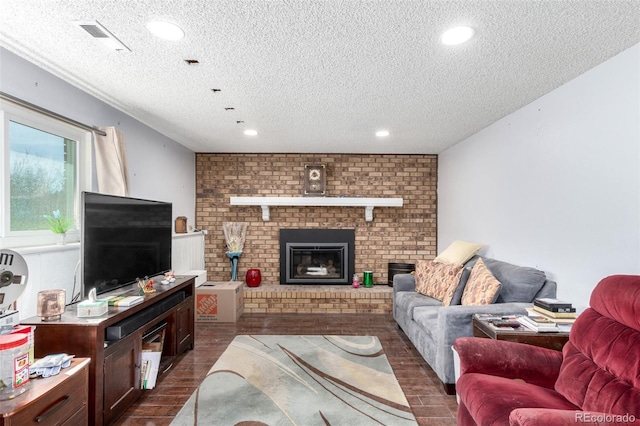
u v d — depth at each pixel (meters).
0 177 1.86
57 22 1.60
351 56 1.95
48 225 2.20
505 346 1.73
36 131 2.13
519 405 1.36
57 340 1.74
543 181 2.57
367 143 4.21
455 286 2.89
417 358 2.91
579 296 2.21
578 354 1.57
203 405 2.15
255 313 4.34
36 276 2.00
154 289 2.54
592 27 1.64
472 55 1.93
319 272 4.88
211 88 2.45
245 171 4.83
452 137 3.87
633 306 1.37
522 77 2.24
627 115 1.86
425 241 4.83
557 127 2.41
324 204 4.61
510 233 3.02
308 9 1.49
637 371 1.26
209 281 4.72
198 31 1.68
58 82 2.25
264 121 3.29
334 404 2.16
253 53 1.92
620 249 1.90
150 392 2.31
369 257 4.83
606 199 1.99
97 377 1.75
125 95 2.58
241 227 4.75
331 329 3.69
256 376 2.55
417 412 2.09
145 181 3.43
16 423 1.21
